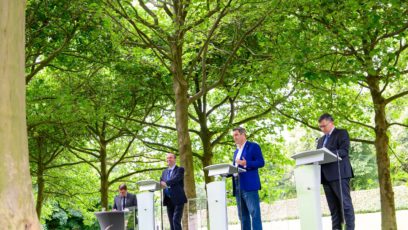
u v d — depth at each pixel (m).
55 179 26.47
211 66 17.67
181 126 15.31
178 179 11.71
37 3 15.02
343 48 15.02
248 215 9.73
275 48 15.02
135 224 11.85
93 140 24.50
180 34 15.03
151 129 22.09
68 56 17.00
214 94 22.88
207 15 14.02
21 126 6.21
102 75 19.91
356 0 12.96
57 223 44.03
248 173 9.52
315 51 14.25
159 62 18.89
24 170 6.16
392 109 21.83
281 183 23.05
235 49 14.81
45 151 23.19
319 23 14.64
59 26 15.16
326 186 8.91
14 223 5.90
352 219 8.55
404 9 14.23
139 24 16.97
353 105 19.09
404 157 21.02
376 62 15.44
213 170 9.40
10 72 6.16
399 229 23.22
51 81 20.95
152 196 11.42
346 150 8.74
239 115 22.22
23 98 6.29
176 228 11.62
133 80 18.58
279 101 18.36
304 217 8.14
